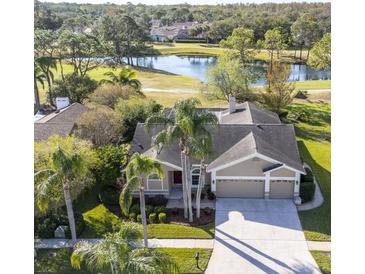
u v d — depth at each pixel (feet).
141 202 81.30
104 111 131.64
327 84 255.91
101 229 94.73
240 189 107.04
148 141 114.93
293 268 79.71
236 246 87.30
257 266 80.64
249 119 126.11
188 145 88.02
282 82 177.47
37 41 228.84
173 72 317.63
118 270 60.80
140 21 507.71
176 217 98.84
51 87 205.77
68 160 79.41
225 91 196.03
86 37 244.22
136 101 149.69
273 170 102.53
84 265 81.46
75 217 96.68
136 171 78.43
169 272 67.67
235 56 295.48
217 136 113.91
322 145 147.64
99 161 104.73
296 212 100.37
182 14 564.71
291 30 357.61
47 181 78.13
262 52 378.53
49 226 92.32
